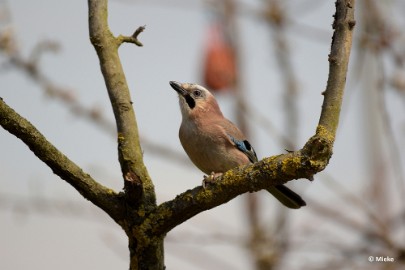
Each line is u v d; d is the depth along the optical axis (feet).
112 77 24.39
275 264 40.34
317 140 20.68
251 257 41.11
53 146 22.63
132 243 23.43
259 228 42.34
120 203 23.25
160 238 23.38
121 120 24.11
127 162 23.72
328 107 20.97
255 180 22.13
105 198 23.13
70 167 22.79
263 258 40.37
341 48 21.08
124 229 23.49
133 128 24.11
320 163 20.84
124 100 24.22
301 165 21.02
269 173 21.79
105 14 25.04
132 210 23.25
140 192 23.02
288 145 41.29
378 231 36.11
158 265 23.41
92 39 24.71
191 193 23.20
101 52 24.57
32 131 22.21
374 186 38.70
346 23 21.16
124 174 23.82
